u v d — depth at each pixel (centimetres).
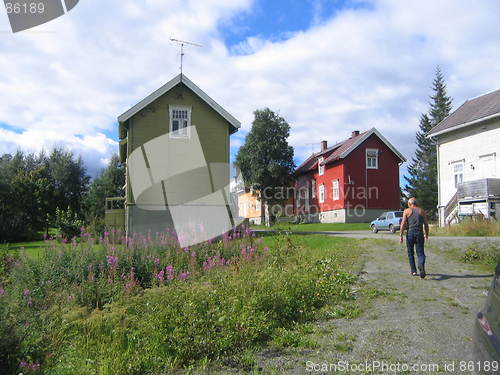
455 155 2511
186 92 2052
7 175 4016
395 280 858
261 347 534
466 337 532
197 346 507
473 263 1020
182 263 953
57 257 902
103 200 4219
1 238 2762
